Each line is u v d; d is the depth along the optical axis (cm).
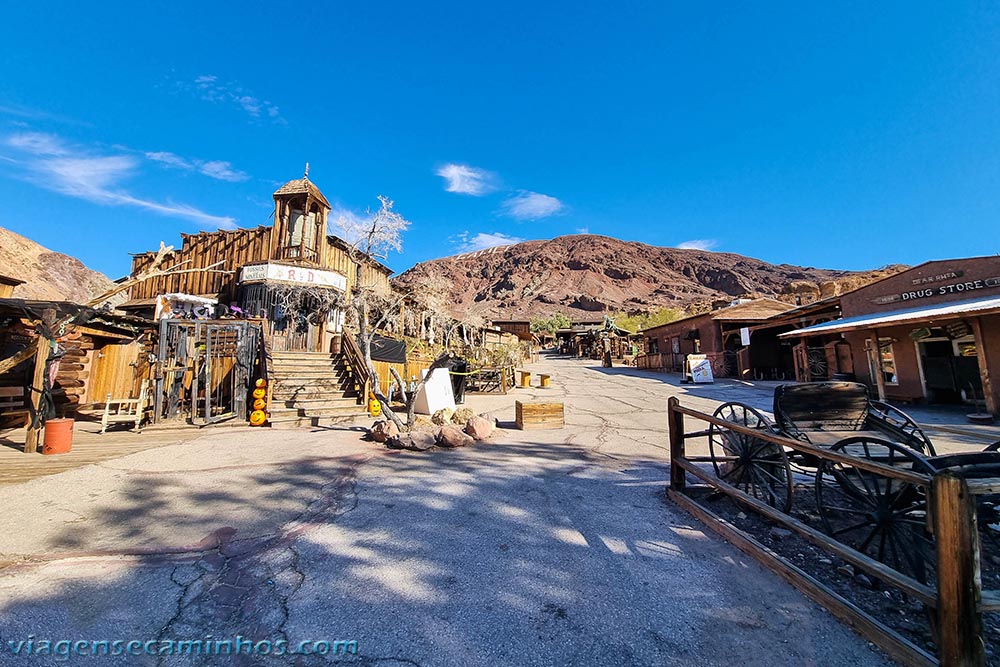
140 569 318
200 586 296
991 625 263
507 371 2069
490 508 452
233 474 570
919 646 233
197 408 1105
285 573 315
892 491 346
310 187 1656
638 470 604
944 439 783
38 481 532
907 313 1316
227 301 1669
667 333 3144
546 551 354
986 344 1107
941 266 1296
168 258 1838
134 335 1125
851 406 470
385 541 370
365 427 944
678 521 420
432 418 940
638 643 241
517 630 251
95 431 906
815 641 244
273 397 1095
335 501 471
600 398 1562
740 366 2302
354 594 288
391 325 1767
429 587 297
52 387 1063
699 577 314
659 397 1562
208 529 392
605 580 308
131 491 497
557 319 8406
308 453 693
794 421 466
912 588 230
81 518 416
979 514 333
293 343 1539
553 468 611
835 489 442
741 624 259
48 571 313
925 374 1290
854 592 293
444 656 229
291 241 1695
